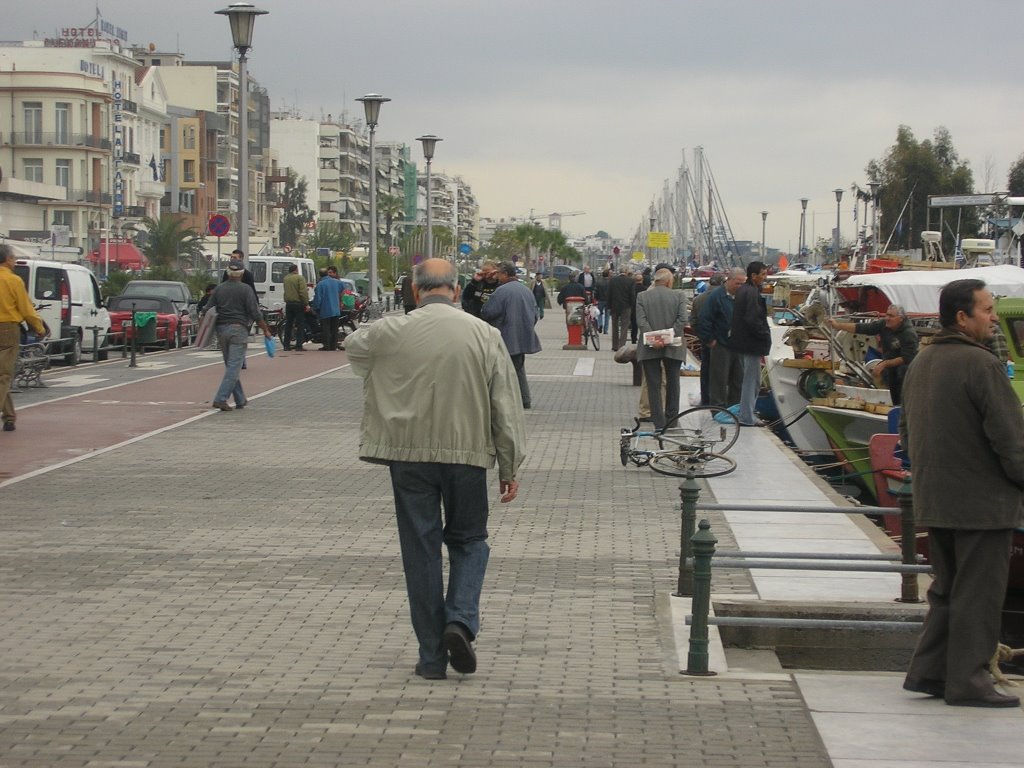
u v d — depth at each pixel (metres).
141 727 6.02
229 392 20.11
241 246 31.27
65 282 29.00
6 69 90.00
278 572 9.50
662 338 16.92
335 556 10.07
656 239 73.75
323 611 8.39
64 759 5.56
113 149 90.56
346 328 44.19
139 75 101.56
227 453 15.64
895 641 8.51
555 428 18.83
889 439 14.66
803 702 6.61
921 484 6.60
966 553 6.54
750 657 8.34
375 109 50.16
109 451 15.66
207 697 6.52
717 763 5.62
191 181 110.56
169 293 39.16
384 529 11.15
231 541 10.57
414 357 6.77
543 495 13.20
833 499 13.04
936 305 19.14
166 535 10.77
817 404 18.33
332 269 35.00
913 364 6.74
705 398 21.25
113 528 11.05
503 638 7.84
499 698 6.58
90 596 8.70
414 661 7.27
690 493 8.93
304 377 26.44
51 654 7.30
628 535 11.12
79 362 30.86
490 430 6.89
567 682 6.91
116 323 35.00
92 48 92.44
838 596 9.04
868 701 6.64
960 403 6.46
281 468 14.52
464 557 6.95
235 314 20.11
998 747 5.89
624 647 7.66
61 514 11.65
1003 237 33.47
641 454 14.84
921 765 5.63
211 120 115.62
